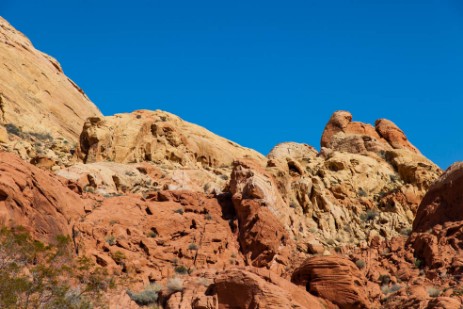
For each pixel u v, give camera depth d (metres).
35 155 59.56
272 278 33.03
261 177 47.66
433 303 31.38
